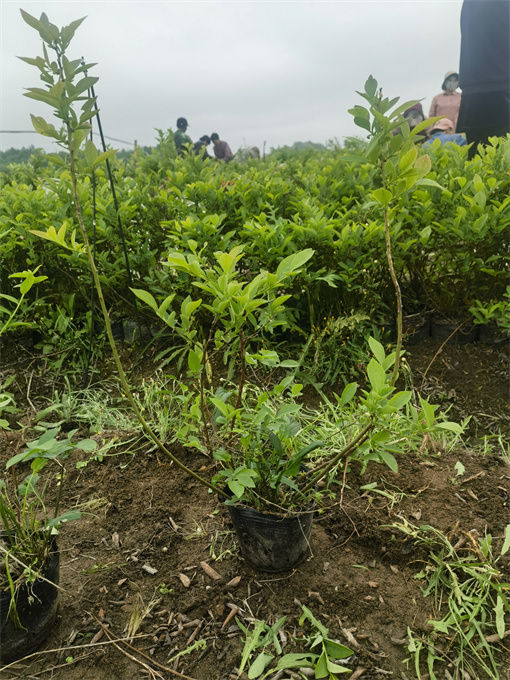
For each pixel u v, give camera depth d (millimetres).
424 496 2479
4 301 4008
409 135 1635
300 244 3469
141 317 4043
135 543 2273
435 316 3947
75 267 3752
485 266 3668
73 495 2584
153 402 3285
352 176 4676
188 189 4086
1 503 1787
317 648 1788
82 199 3803
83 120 1578
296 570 2104
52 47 1529
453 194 3662
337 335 3523
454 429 1698
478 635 1875
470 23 5805
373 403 1660
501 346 3709
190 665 1761
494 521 2316
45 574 1810
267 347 3602
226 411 1846
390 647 1813
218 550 2221
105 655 1802
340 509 2379
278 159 8500
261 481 2039
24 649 1796
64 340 3916
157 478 2664
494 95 5887
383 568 2141
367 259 3531
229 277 1745
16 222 3805
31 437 3098
